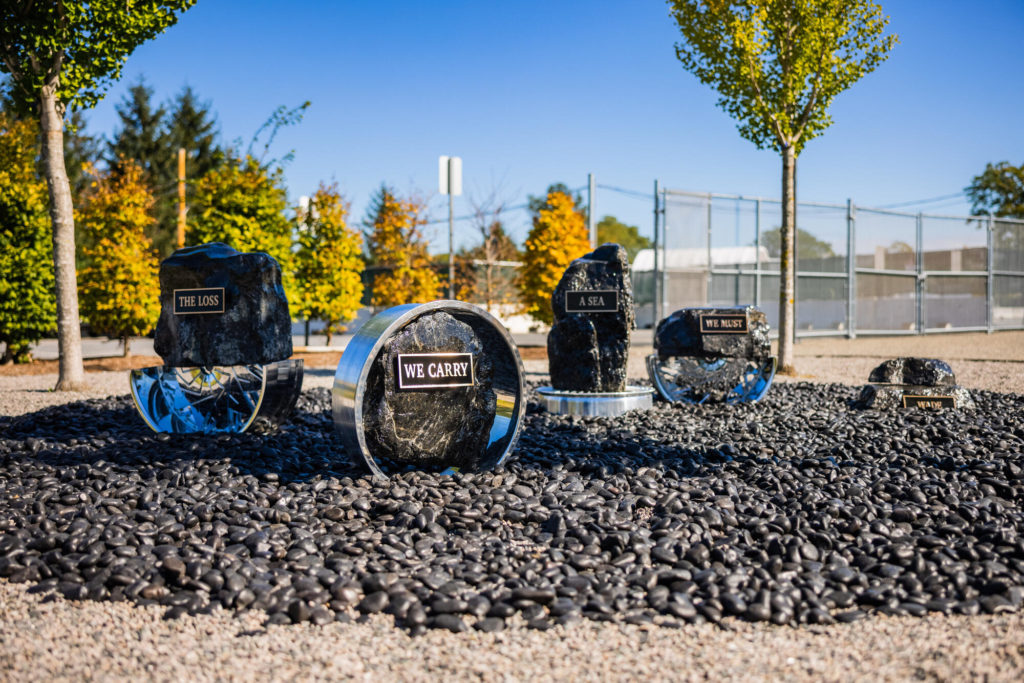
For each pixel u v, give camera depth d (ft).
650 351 63.00
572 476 16.37
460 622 9.68
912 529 13.23
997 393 31.07
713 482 15.64
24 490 15.64
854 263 75.82
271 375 20.98
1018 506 15.01
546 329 66.03
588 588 10.61
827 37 38.83
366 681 8.47
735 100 41.93
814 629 9.55
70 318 34.40
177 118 130.93
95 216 53.01
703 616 9.93
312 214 69.51
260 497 14.64
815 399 30.50
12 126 50.78
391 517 13.57
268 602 10.36
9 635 9.59
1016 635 9.30
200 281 22.38
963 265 86.89
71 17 30.96
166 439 20.97
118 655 9.05
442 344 16.20
